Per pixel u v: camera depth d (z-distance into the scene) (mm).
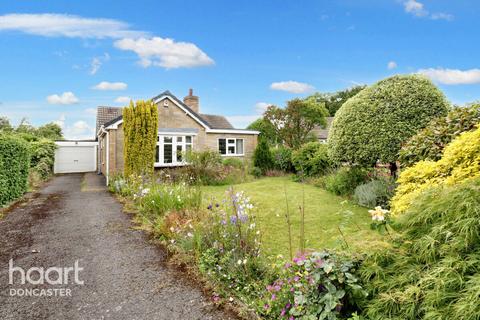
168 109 16703
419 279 2121
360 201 7664
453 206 2373
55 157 21234
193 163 13227
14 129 20797
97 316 2982
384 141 7449
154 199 7250
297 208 7590
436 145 5227
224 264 3686
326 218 6520
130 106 11578
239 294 3230
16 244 5109
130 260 4418
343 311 2457
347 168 9477
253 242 4078
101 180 15789
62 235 5613
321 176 12594
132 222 6574
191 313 3008
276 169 17219
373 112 7727
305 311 2494
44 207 8211
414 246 2385
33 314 3023
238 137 19562
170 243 4961
